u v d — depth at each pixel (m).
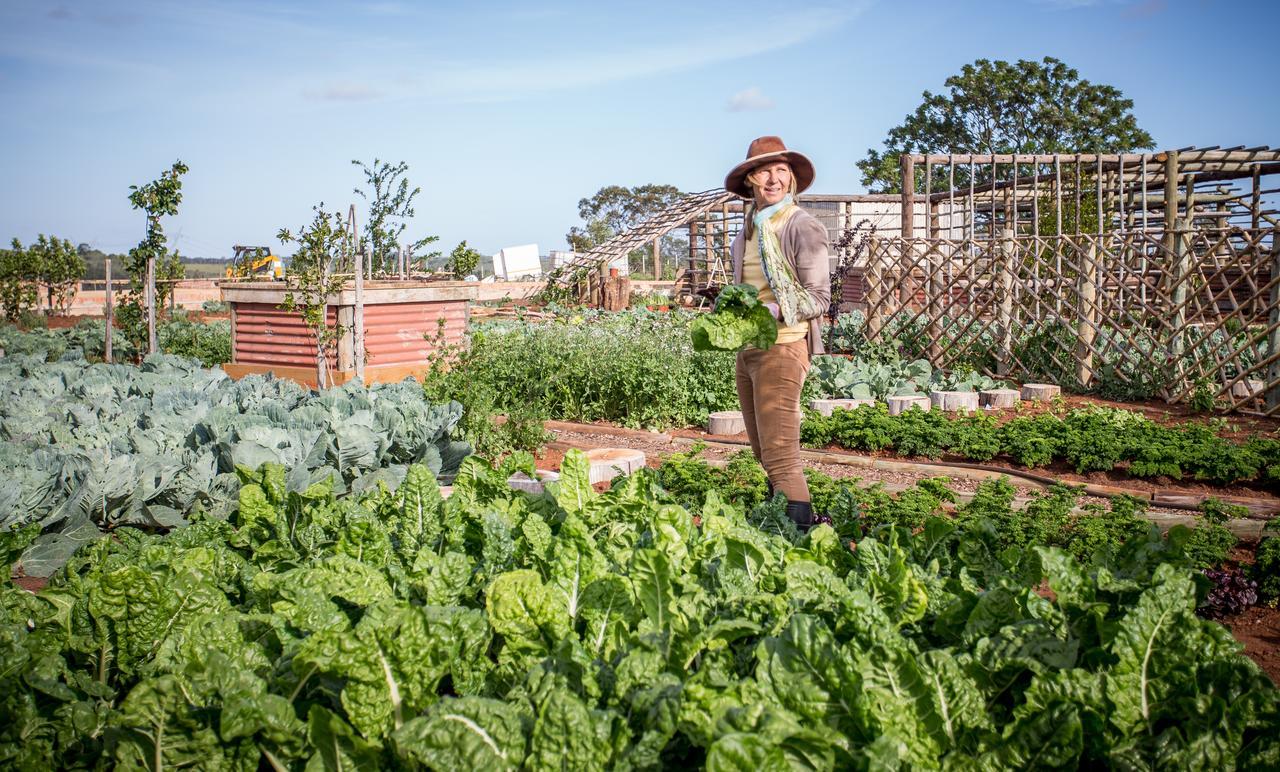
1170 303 12.05
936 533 3.35
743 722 1.87
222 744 2.08
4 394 8.38
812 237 4.46
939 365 14.63
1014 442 8.30
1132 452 7.90
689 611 2.46
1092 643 2.37
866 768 1.84
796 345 4.54
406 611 2.15
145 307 16.52
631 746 1.95
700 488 6.18
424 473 3.48
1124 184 19.69
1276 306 10.62
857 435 8.88
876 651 2.12
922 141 61.16
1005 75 57.19
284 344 11.58
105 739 2.14
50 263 29.22
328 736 2.01
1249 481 7.51
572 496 3.67
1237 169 18.28
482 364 10.70
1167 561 2.87
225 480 5.47
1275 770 2.01
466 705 1.96
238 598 3.04
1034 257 13.42
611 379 10.60
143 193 15.69
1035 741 2.05
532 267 42.03
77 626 2.56
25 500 4.83
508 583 2.40
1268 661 3.78
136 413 7.12
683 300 29.50
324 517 3.43
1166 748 2.04
